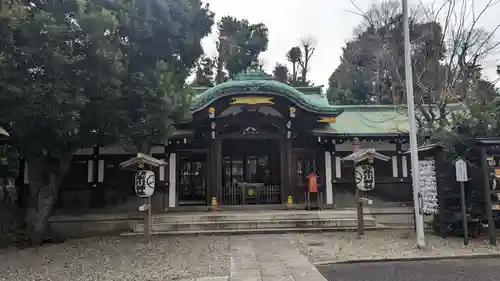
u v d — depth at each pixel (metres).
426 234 11.55
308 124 15.75
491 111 11.98
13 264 8.55
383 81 29.03
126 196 15.44
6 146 11.85
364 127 16.48
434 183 11.26
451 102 16.83
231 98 14.66
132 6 9.73
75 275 7.54
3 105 8.11
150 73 10.62
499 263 8.24
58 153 10.34
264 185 17.45
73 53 8.39
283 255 9.02
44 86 7.71
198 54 11.78
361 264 8.30
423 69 16.14
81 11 8.22
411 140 9.79
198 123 15.32
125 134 10.55
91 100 9.24
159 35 10.41
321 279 6.97
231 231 12.11
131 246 10.43
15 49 7.64
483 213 10.64
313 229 12.30
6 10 7.37
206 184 15.78
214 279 6.99
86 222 13.92
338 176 16.03
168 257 8.98
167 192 15.49
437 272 7.52
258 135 15.90
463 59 14.81
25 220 12.20
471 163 10.91
